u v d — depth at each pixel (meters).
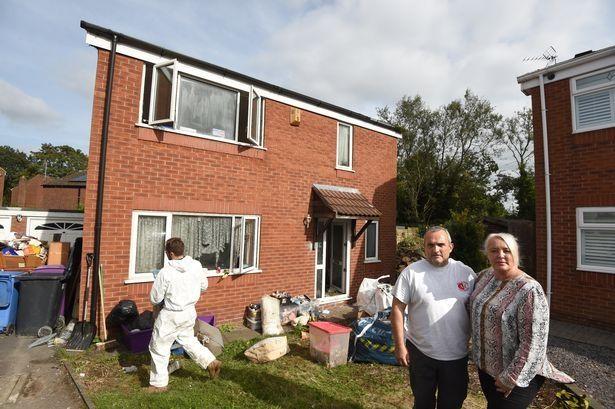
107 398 4.03
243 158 7.87
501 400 2.69
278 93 8.56
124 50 6.34
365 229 10.23
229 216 7.66
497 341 2.69
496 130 32.06
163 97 6.68
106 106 6.12
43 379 4.59
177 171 6.88
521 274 2.75
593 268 7.49
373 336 5.64
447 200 29.28
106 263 6.08
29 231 11.22
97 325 6.04
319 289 9.57
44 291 6.15
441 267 3.16
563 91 8.20
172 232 6.87
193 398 4.14
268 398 4.27
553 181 8.22
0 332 6.07
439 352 2.97
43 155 55.25
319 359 5.50
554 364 5.59
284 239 8.58
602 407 4.07
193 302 4.61
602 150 7.49
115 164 6.22
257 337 6.63
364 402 4.32
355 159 10.45
